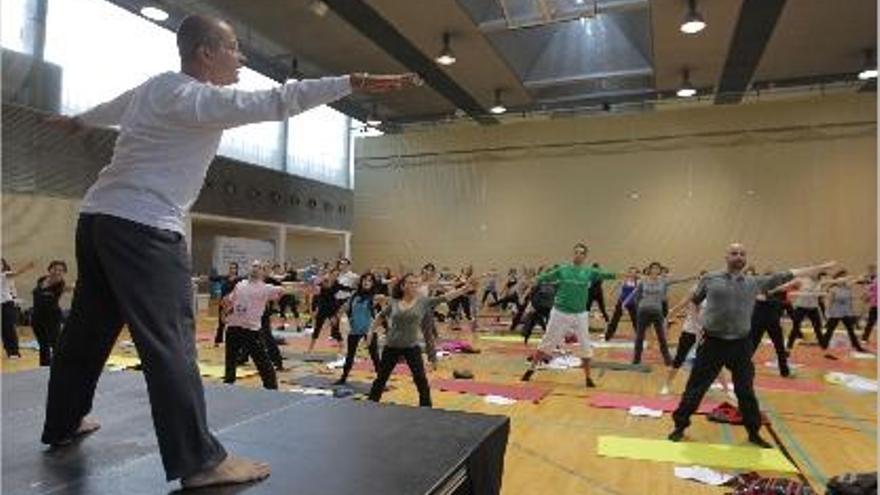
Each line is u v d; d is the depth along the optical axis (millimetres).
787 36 12594
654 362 8836
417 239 18219
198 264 17344
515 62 14156
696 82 15141
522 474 4090
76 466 1866
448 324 14023
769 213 15352
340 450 2113
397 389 6746
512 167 17500
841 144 15000
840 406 6293
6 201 11438
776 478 3879
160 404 1625
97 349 1990
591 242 16641
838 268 14539
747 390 4770
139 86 1843
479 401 6266
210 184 15820
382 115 18828
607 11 10773
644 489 3814
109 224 1659
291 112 1613
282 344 10312
